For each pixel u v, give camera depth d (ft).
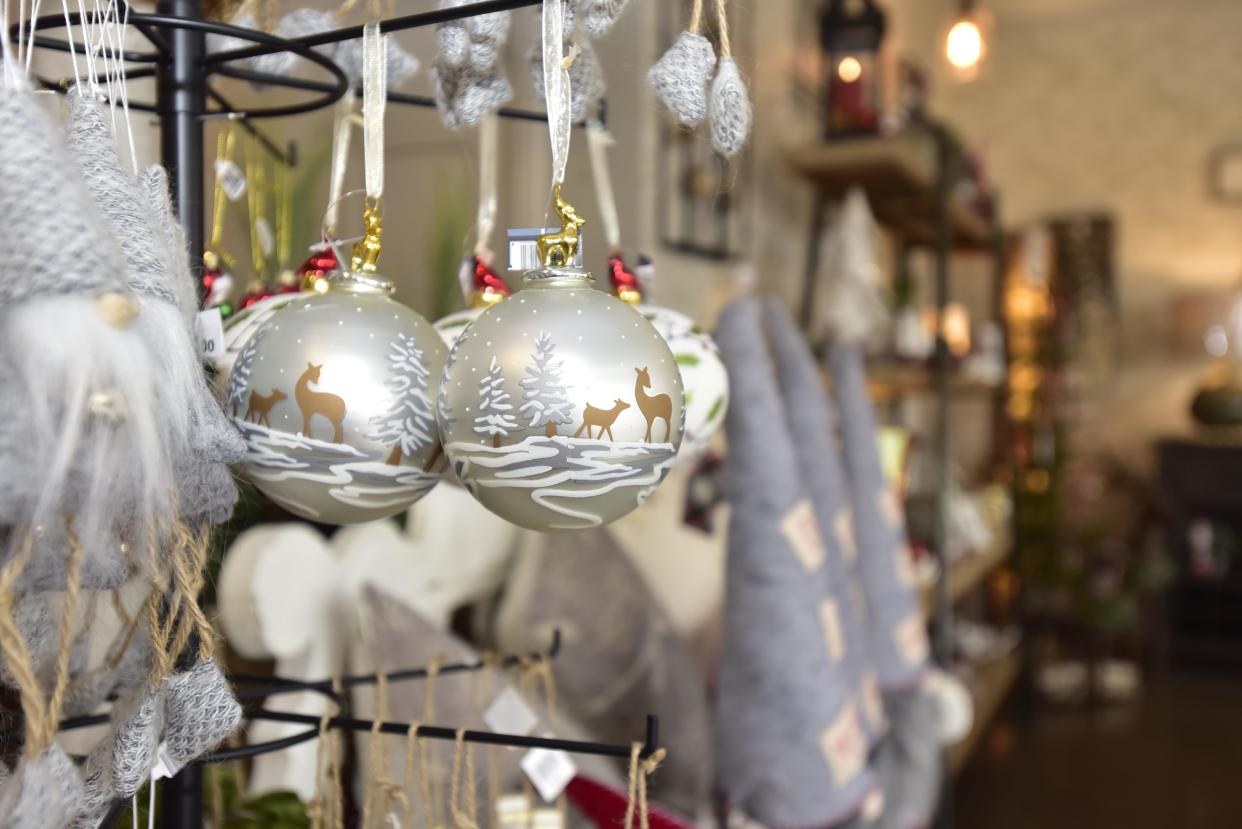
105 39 1.46
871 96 7.38
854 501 4.97
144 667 1.55
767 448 3.46
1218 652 12.73
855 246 7.20
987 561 9.50
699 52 1.37
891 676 4.85
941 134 7.52
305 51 1.58
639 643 3.59
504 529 3.85
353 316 1.45
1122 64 14.26
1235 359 12.98
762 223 7.17
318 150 3.02
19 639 1.01
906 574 5.00
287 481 1.43
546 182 3.60
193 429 1.18
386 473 1.44
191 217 1.68
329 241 1.69
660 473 1.40
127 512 1.07
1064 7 14.01
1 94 1.06
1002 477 12.60
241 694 1.81
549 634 3.59
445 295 3.20
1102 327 14.28
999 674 10.16
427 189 3.22
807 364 4.21
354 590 3.29
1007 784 8.80
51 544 1.05
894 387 7.91
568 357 1.32
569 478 1.32
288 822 2.33
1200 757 9.50
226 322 1.72
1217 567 12.71
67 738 2.11
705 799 3.56
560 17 1.33
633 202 5.09
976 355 10.57
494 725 2.30
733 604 3.50
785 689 3.40
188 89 1.68
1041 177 14.61
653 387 1.36
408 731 1.68
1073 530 12.54
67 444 0.97
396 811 2.11
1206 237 13.85
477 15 1.49
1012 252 13.37
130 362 1.03
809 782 3.39
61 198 1.03
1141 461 14.11
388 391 1.42
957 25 9.87
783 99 7.55
